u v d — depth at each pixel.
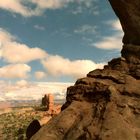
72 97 21.17
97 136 17.31
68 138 18.38
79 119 19.44
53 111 139.00
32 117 148.75
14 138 104.44
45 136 19.19
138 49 21.38
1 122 147.25
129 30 22.09
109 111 18.36
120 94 19.56
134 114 18.41
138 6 21.58
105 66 22.62
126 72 20.97
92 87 20.55
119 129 17.38
